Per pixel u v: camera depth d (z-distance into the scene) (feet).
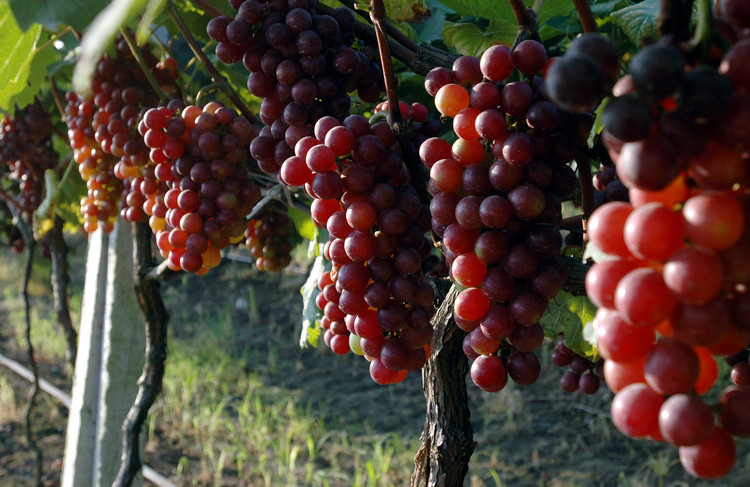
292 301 20.86
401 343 3.09
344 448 12.76
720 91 2.23
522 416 13.88
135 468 5.21
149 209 4.05
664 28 2.35
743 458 11.84
